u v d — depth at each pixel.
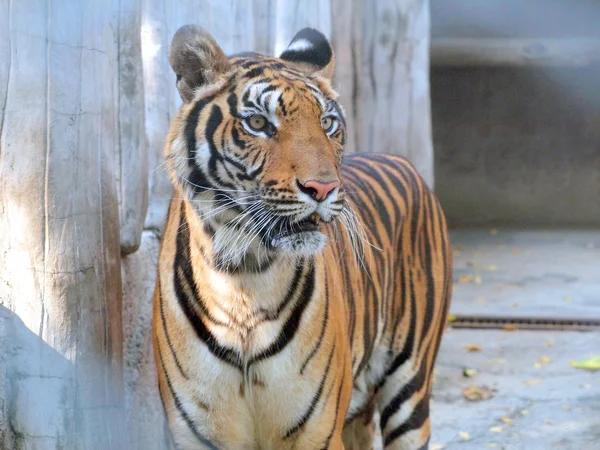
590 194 28.78
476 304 17.61
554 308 17.25
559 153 28.78
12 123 6.95
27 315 7.15
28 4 6.86
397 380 8.96
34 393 7.20
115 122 8.32
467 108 28.86
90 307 7.32
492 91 28.72
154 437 9.26
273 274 6.59
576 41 26.64
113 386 7.63
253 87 6.45
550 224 28.69
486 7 27.95
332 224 7.56
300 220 6.39
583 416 11.59
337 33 14.82
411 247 9.05
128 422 8.73
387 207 8.75
